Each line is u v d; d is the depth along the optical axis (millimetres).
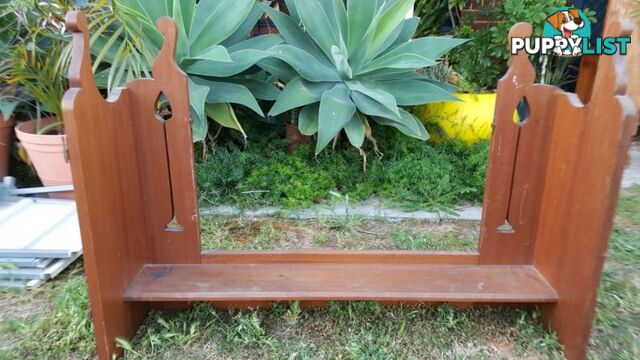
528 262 1489
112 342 1245
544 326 1420
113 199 1229
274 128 2645
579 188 1215
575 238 1235
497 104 1353
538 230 1445
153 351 1322
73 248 1652
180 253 1467
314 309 1503
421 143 2510
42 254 1603
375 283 1369
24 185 2428
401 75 2426
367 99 2268
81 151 1067
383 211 2148
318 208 2166
